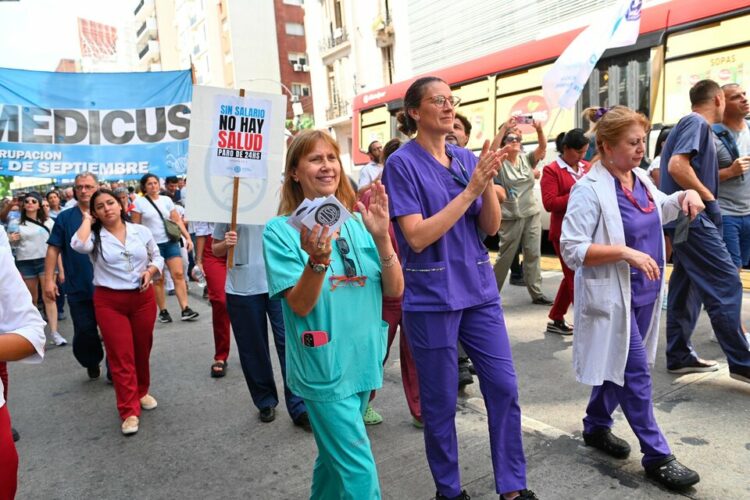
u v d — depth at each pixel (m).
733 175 4.01
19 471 3.35
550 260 9.07
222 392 4.48
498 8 15.95
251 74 42.88
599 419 2.96
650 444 2.66
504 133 2.89
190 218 3.78
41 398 4.66
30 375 5.34
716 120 4.04
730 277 3.55
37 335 1.89
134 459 3.41
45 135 7.20
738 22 6.36
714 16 6.55
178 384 4.75
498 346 2.48
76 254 4.73
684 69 6.88
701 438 3.06
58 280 7.67
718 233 3.58
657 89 7.13
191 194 3.79
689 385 3.77
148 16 60.53
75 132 7.28
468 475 2.89
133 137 7.41
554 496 2.63
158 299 7.21
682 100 6.90
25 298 1.90
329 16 28.08
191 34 49.34
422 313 2.44
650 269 2.49
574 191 2.78
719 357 4.26
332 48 27.88
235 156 3.85
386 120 11.67
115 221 3.91
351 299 2.05
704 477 2.69
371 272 2.12
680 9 6.91
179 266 7.21
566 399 3.72
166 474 3.20
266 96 3.91
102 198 3.86
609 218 2.65
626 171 2.74
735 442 2.99
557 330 5.19
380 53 23.78
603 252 2.60
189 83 7.39
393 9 21.42
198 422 3.92
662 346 4.59
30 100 7.14
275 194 3.90
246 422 3.86
